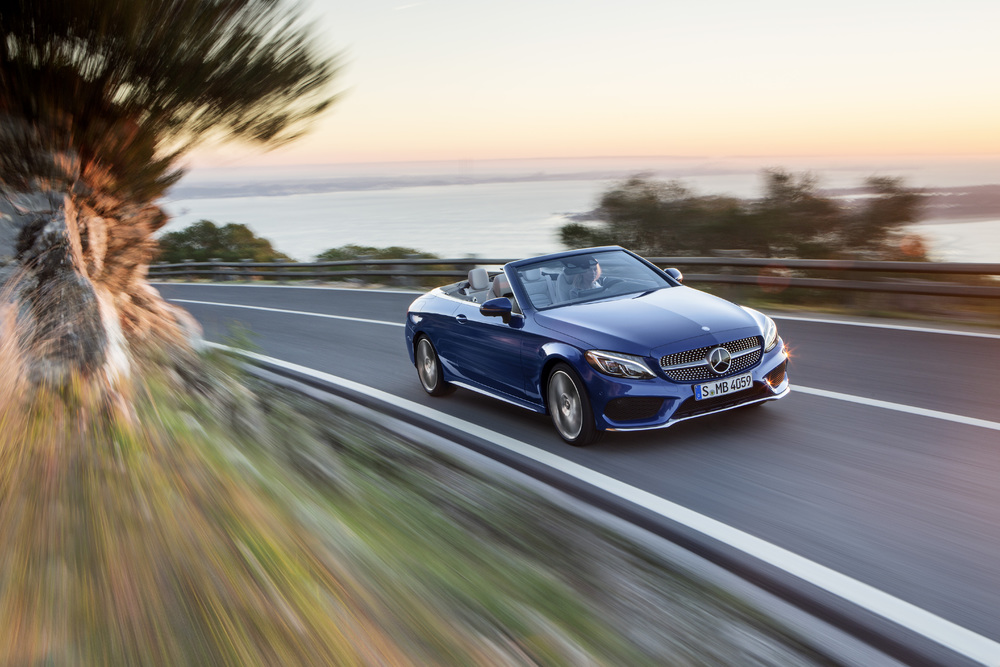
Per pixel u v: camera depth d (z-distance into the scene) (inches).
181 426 171.2
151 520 118.0
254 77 205.0
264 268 997.2
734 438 216.8
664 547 151.3
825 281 417.4
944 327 341.7
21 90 174.9
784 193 756.0
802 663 106.2
